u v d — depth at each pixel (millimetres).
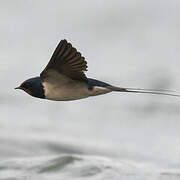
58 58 7418
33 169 12547
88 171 12336
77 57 7348
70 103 19266
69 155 12992
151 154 14867
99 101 19312
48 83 7703
